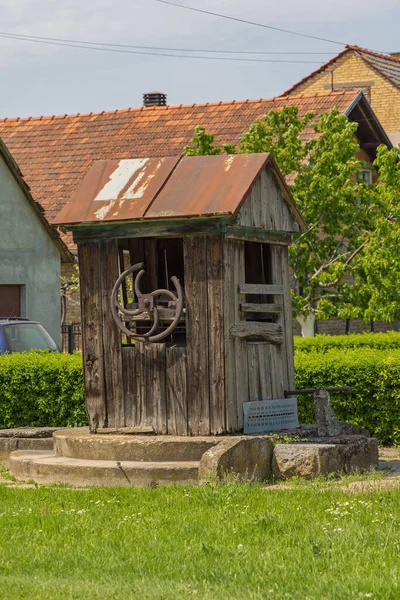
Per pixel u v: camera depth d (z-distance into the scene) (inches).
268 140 1261.1
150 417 633.6
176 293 636.1
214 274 616.4
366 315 1203.2
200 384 620.1
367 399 763.4
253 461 585.9
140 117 1817.2
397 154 1256.2
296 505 501.7
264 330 644.7
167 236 628.7
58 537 454.3
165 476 581.3
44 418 824.3
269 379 649.0
